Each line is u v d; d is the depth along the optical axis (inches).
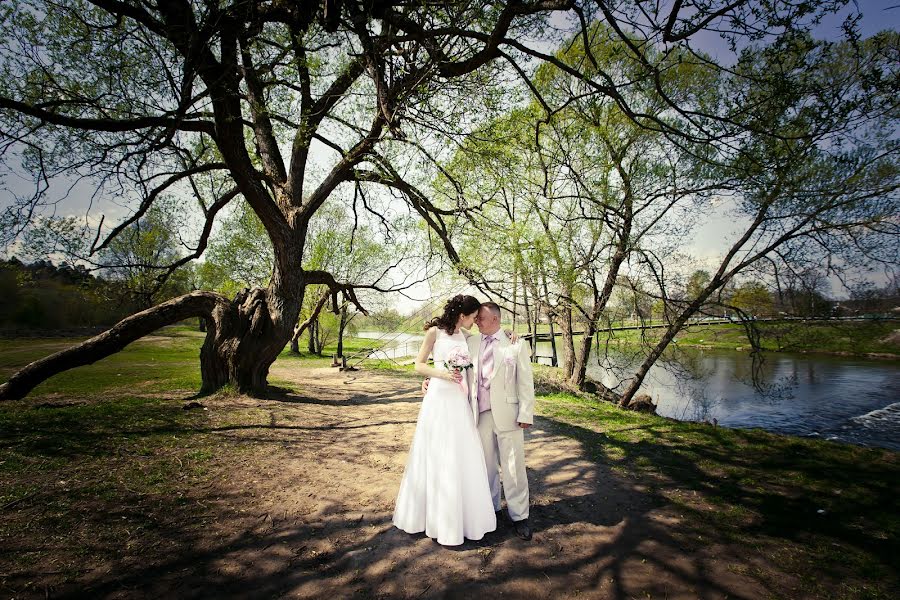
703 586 105.4
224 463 186.4
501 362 136.1
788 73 178.1
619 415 343.3
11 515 127.8
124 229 354.0
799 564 116.3
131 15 204.5
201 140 392.2
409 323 439.8
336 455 207.3
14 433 208.8
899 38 144.8
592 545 125.0
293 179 358.3
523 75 201.5
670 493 168.9
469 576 107.7
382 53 198.2
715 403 662.5
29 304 981.2
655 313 456.1
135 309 384.8
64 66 258.7
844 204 341.7
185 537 122.2
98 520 128.6
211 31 183.2
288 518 137.9
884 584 107.1
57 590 94.5
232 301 356.5
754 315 422.6
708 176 370.3
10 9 231.1
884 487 175.8
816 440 253.4
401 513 132.0
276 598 96.4
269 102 305.1
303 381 528.7
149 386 425.4
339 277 807.7
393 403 368.5
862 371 852.0
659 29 159.5
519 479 134.0
